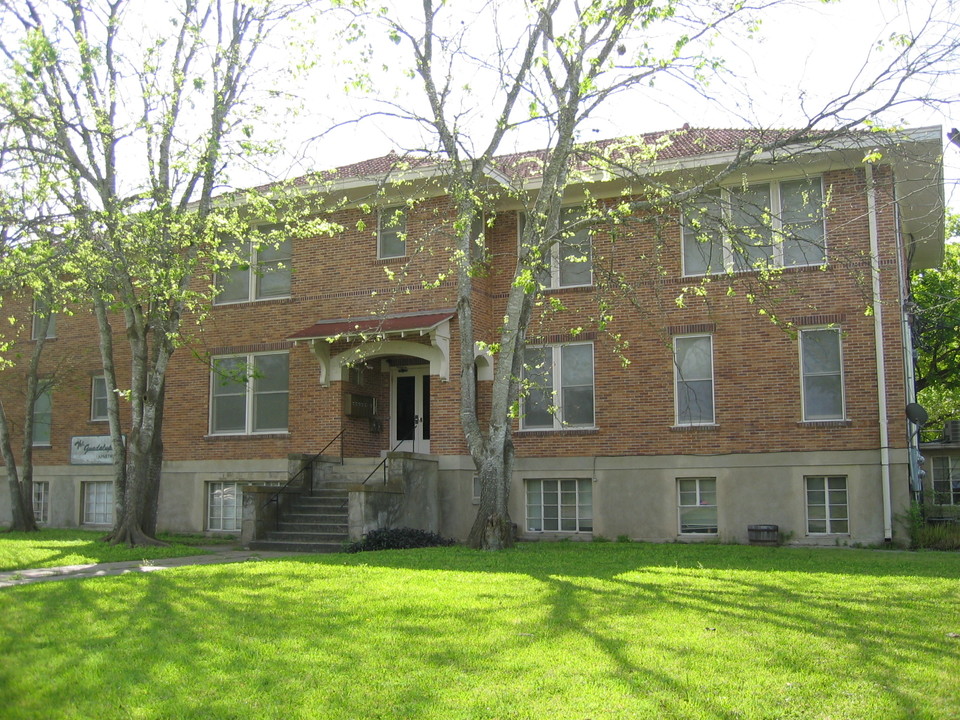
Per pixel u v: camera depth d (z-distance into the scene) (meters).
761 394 20.56
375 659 8.36
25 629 9.83
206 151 18.03
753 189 21.00
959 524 19.11
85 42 17.27
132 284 18.83
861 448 19.70
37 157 18.08
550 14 15.91
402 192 22.61
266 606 10.74
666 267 21.53
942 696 7.14
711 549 17.91
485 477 17.16
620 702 7.04
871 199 19.98
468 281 17.48
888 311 19.78
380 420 24.17
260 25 18.44
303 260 23.83
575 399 22.16
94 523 26.48
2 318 27.89
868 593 11.30
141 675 8.05
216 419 24.52
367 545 18.03
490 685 7.52
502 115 16.61
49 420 27.55
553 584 12.03
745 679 7.57
